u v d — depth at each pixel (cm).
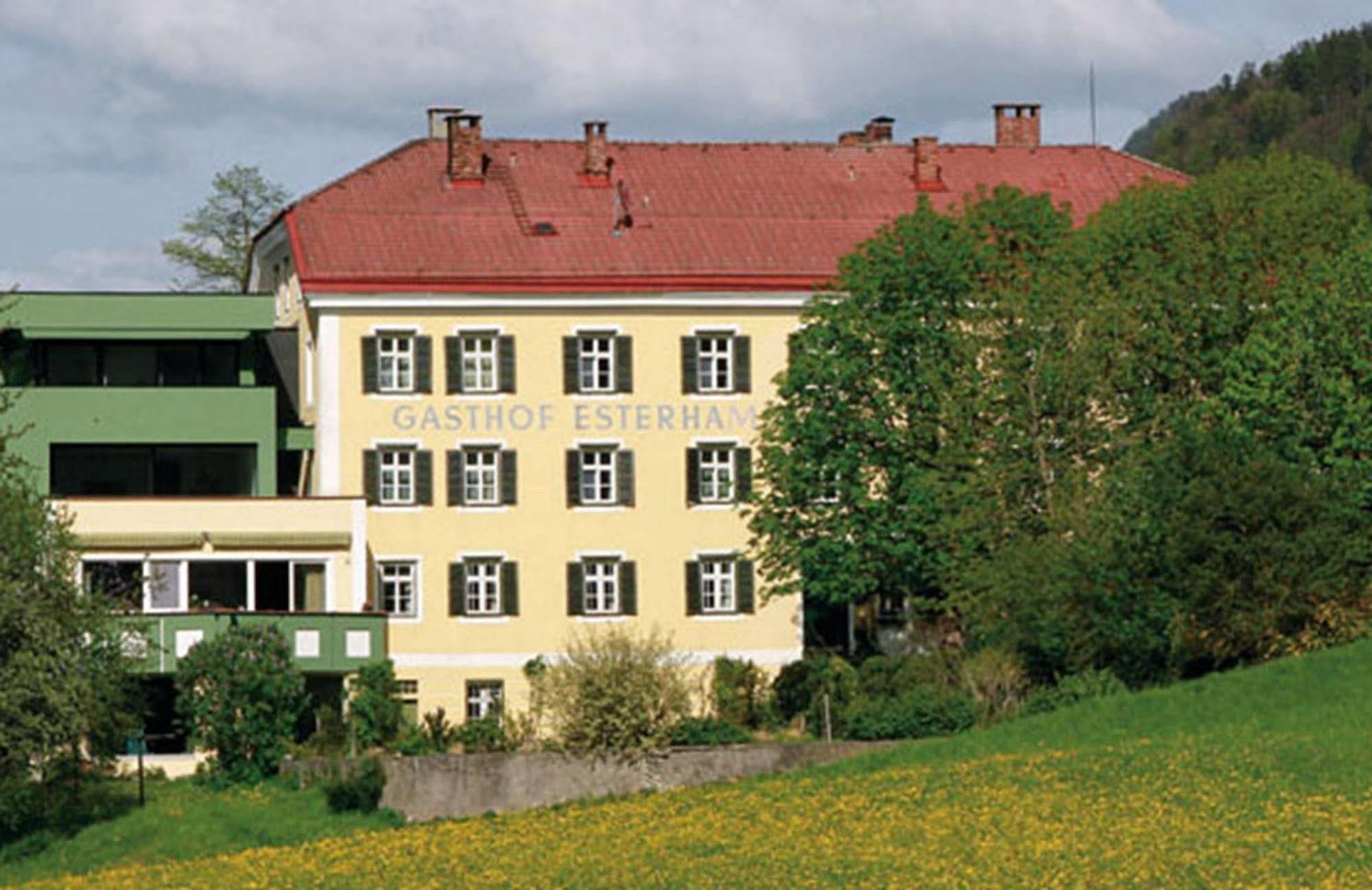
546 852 6169
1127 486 8325
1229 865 5559
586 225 9706
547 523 9338
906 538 8775
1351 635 8012
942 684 8356
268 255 10300
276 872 6184
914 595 9062
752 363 9488
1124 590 8112
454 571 9256
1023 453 8638
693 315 9469
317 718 8400
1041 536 8462
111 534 8769
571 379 9381
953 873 5619
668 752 7756
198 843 7400
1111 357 8831
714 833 6241
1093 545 8200
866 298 8931
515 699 9256
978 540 8512
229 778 7919
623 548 9375
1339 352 8662
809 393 8875
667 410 9431
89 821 7588
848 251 9750
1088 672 8056
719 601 9431
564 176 9962
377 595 9219
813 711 8500
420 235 9544
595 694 7775
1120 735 7269
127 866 7175
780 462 8869
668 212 9831
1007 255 9194
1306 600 8031
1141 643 8112
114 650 7725
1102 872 5550
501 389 9331
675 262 9544
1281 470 8144
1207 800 6169
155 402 9138
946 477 8681
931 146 10319
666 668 7906
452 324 9325
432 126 10194
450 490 9281
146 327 9131
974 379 8725
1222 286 9106
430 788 7669
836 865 5772
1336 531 8081
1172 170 10744
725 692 8875
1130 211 9381
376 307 9275
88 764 7938
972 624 8606
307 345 9556
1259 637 8012
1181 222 9388
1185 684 7706
